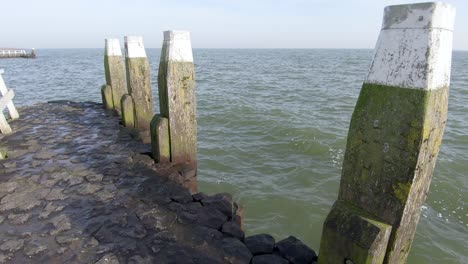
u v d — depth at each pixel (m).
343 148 10.20
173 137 5.30
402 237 2.46
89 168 5.42
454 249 5.77
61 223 3.81
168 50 4.95
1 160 5.83
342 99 18.94
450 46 2.16
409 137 2.16
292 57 95.25
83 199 4.39
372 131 2.38
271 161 9.21
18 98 18.95
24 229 3.70
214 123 13.13
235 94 20.47
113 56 9.40
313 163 9.06
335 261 2.66
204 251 3.36
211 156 9.45
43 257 3.23
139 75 7.37
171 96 5.08
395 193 2.30
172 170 5.27
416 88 2.09
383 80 2.29
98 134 7.44
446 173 8.36
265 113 14.66
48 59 73.50
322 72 39.06
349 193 2.64
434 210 6.88
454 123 13.05
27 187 4.74
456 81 26.53
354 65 54.41
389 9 2.19
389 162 2.30
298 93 21.28
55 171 5.32
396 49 2.18
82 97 19.52
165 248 3.39
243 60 74.56
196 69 43.75
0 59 67.88
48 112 9.76
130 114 7.76
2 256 3.24
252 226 6.32
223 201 4.30
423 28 2.02
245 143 10.67
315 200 7.16
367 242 2.36
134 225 3.78
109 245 3.42
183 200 4.37
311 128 12.05
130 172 5.22
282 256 3.40
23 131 7.74
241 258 3.29
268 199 7.17
